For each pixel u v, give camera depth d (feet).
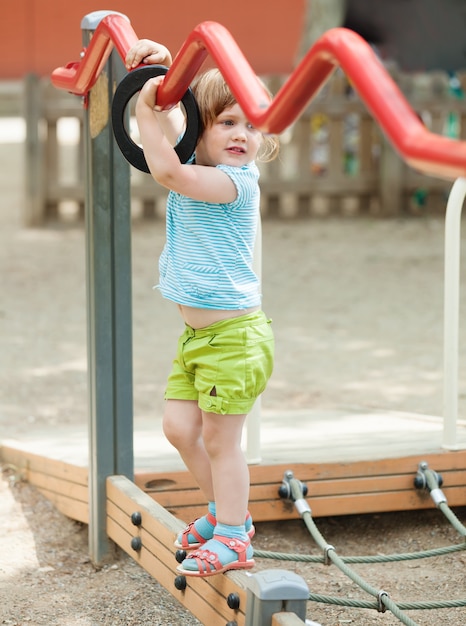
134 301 37.60
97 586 16.02
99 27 13.34
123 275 16.30
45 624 14.67
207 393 12.01
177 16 82.02
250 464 17.21
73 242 47.29
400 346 31.83
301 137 52.31
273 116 9.12
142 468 17.06
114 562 16.76
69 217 52.16
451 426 18.17
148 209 51.49
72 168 65.46
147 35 82.02
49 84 49.73
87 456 18.86
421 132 7.54
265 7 83.25
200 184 11.63
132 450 16.65
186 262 12.16
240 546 11.98
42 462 19.44
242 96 9.61
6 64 81.97
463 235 48.16
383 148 52.49
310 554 17.38
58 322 34.76
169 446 19.04
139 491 15.56
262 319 12.31
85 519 17.65
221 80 11.94
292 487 16.94
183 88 11.37
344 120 53.67
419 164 7.48
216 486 12.14
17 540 17.79
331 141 52.54
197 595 12.69
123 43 12.60
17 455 20.66
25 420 24.58
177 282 12.18
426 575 16.48
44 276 41.16
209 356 12.05
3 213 53.57
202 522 12.77
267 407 25.66
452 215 17.26
